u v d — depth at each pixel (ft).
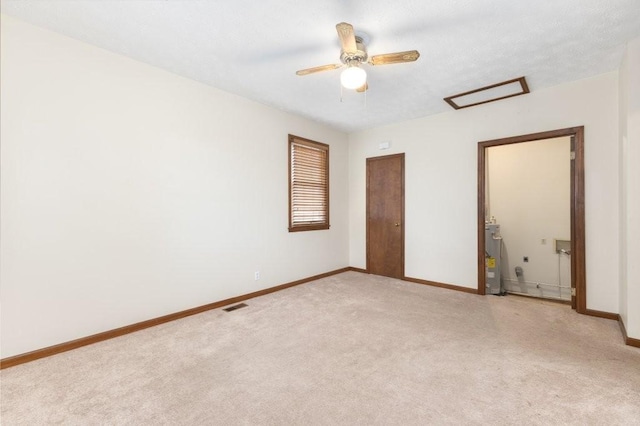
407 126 15.29
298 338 8.54
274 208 13.56
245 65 9.46
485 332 8.93
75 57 8.02
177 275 10.22
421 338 8.51
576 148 10.48
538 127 11.30
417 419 5.24
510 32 7.61
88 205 8.28
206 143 11.00
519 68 9.59
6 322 7.07
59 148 7.79
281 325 9.52
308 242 15.34
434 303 11.69
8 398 5.82
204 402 5.71
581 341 8.27
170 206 10.03
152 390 6.08
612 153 9.82
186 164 10.44
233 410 5.49
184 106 10.36
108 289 8.64
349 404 5.65
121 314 8.89
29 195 7.36
